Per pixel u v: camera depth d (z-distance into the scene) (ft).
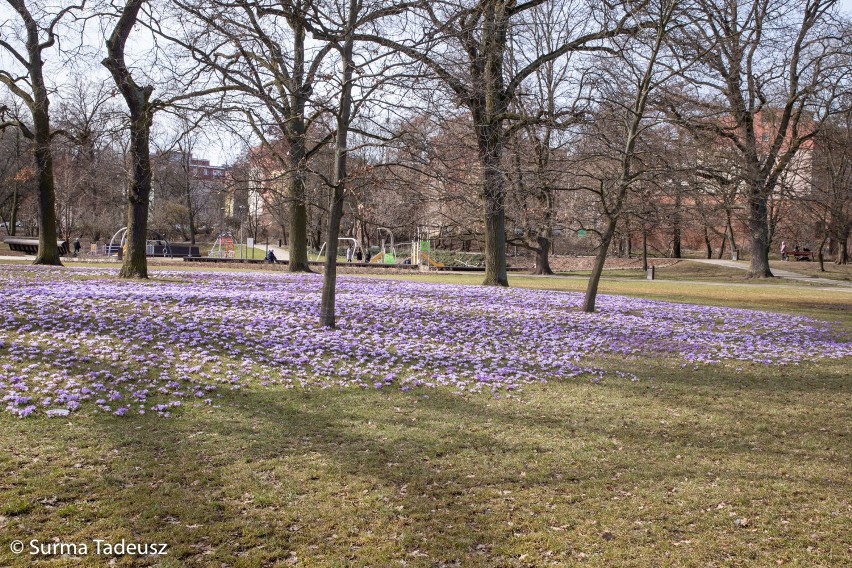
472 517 16.88
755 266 144.15
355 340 39.81
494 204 64.39
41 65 81.30
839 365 40.45
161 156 69.00
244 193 62.39
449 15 45.03
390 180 40.40
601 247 59.11
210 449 20.92
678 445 23.68
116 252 184.75
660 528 16.53
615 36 61.87
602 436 24.39
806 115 126.11
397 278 103.24
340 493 18.02
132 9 58.39
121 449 20.36
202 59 41.83
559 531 16.24
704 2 56.59
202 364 31.81
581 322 53.31
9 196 216.33
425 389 30.30
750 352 44.01
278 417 24.84
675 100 64.95
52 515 15.61
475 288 79.25
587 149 58.75
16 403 23.17
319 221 206.49
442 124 44.04
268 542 15.06
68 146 88.38
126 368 29.71
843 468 21.54
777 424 27.02
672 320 58.08
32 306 42.75
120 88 60.44
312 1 39.47
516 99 76.59
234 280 74.95
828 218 131.75
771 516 17.43
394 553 14.79
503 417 26.37
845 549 15.61
